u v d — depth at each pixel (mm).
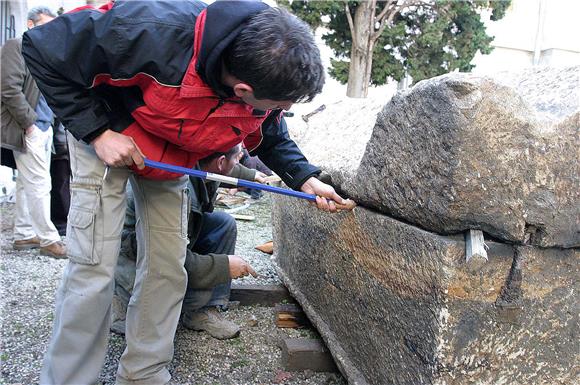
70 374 1503
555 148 1136
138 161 1434
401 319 1358
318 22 5605
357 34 5203
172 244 1678
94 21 1274
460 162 1097
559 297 1234
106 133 1404
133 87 1414
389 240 1409
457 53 5945
